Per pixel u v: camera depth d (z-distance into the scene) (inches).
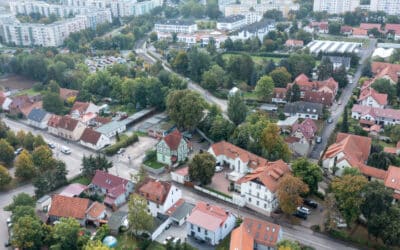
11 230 4463.6
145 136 7145.7
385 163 5423.2
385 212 4082.2
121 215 4655.5
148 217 4325.8
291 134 6756.9
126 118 7800.2
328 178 5541.3
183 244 4175.7
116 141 6943.9
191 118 6850.4
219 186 5457.7
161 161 6200.8
